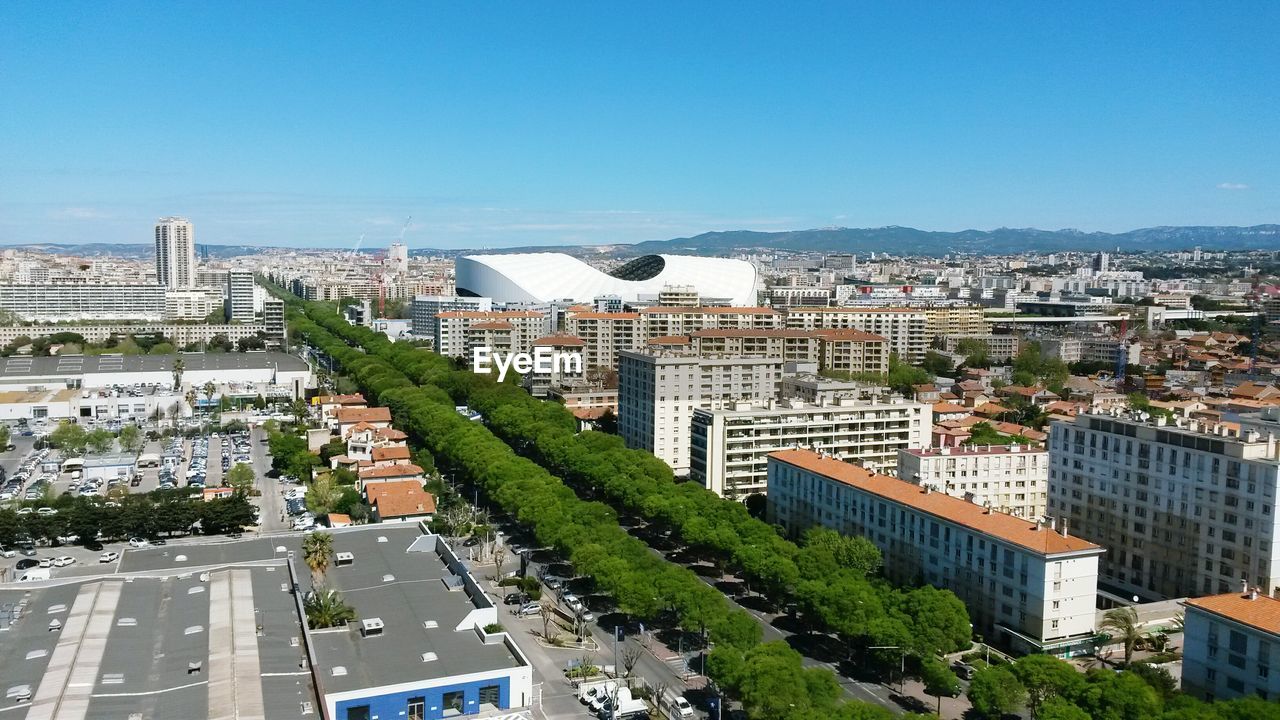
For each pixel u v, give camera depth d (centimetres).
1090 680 19100
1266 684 19088
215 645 19238
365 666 18750
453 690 18325
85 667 17962
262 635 19912
